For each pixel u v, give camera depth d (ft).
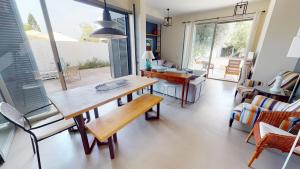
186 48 18.19
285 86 7.65
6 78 6.32
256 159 5.06
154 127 7.05
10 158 5.16
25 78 6.81
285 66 8.62
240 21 14.64
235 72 16.69
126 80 7.80
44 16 6.44
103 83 7.18
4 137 6.00
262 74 9.46
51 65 14.93
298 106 4.74
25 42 6.54
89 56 21.72
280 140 3.95
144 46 11.87
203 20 16.08
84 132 5.02
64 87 7.77
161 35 20.18
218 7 14.03
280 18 8.08
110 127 4.80
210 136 6.35
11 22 6.00
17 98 6.75
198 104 9.81
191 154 5.32
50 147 5.67
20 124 4.15
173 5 13.55
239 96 11.24
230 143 5.90
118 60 13.46
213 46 16.60
